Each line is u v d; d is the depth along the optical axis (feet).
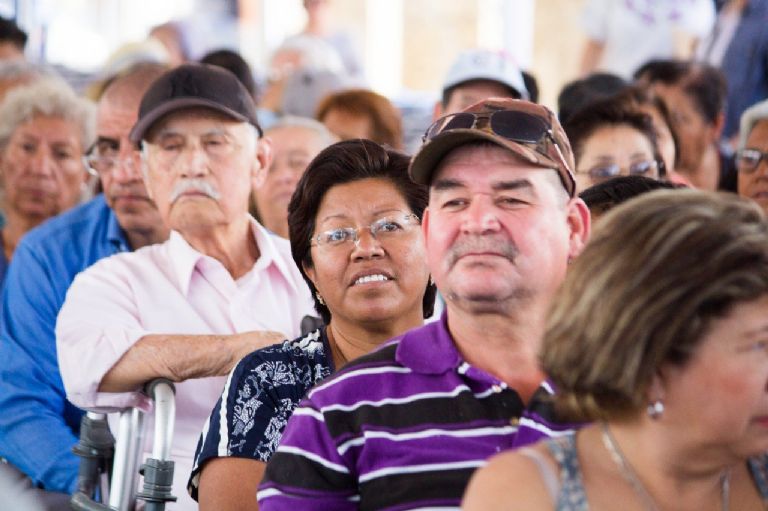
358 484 18.10
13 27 53.93
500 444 17.63
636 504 13.98
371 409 18.06
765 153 36.37
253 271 29.66
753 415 13.37
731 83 49.29
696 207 13.58
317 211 23.50
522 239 17.88
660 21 53.36
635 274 13.34
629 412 13.87
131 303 28.43
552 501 13.94
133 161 33.81
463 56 45.93
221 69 30.78
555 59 59.41
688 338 13.21
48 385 31.32
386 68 63.10
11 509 17.21
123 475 24.32
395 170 23.57
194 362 25.90
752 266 13.15
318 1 60.23
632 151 33.42
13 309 32.27
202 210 29.45
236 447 21.84
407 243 23.24
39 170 40.73
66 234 33.50
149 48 53.01
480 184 18.10
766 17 49.21
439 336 18.51
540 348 14.43
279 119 42.96
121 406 25.72
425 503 17.49
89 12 63.36
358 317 23.02
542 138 18.22
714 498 14.43
